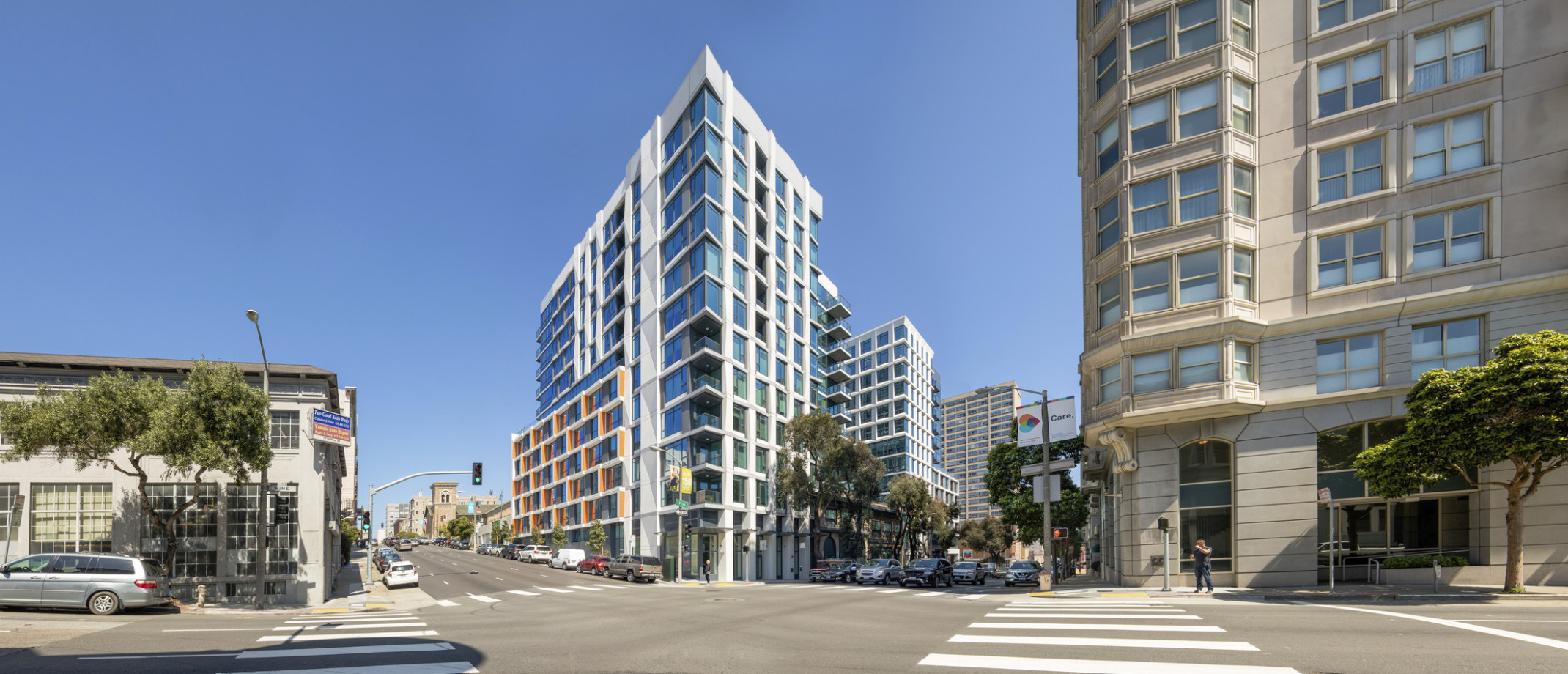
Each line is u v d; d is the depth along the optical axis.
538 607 22.45
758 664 10.05
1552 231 20.50
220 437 21.78
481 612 20.86
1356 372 22.45
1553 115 20.88
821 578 46.59
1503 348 18.00
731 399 57.47
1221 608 15.98
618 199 76.62
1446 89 22.12
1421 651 9.73
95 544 24.41
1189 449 24.56
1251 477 23.30
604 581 44.03
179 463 21.14
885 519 89.69
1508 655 9.40
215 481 25.78
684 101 62.69
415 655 11.30
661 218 65.38
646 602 23.67
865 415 113.38
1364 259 22.78
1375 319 22.33
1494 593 18.12
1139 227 25.41
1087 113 28.47
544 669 9.88
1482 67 21.92
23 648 12.02
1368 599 17.72
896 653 10.69
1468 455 17.55
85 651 11.68
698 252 57.75
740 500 58.56
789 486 58.78
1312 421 22.77
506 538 115.62
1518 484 18.27
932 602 20.86
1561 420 16.38
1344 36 23.72
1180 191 24.72
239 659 10.98
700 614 18.39
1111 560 35.69
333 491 36.00
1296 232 23.66
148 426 22.02
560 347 94.94
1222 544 23.61
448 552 102.19
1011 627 13.28
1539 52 21.23
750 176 64.31
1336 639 10.85
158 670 9.95
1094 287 27.30
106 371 28.64
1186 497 24.38
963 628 13.51
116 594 17.98
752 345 62.00
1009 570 37.16
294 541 26.27
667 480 59.72
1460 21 22.25
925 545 91.56
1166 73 25.36
